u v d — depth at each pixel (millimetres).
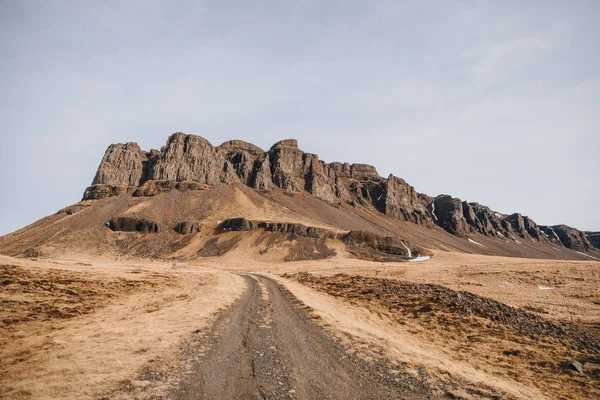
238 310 26094
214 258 124750
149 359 13125
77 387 10406
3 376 11391
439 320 26094
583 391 13594
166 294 34438
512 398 11195
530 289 50938
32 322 19547
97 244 134875
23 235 149250
